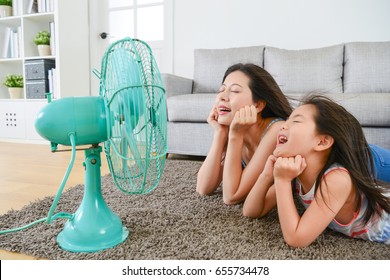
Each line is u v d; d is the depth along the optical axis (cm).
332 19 258
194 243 84
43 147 268
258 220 100
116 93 71
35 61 289
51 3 289
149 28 319
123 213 106
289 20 268
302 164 78
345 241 87
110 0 330
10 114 299
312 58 243
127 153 75
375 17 249
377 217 84
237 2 280
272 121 105
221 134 114
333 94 185
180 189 135
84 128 77
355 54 234
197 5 293
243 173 106
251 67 102
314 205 80
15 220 100
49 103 78
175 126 217
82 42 309
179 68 305
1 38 313
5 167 187
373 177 94
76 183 151
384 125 172
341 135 80
